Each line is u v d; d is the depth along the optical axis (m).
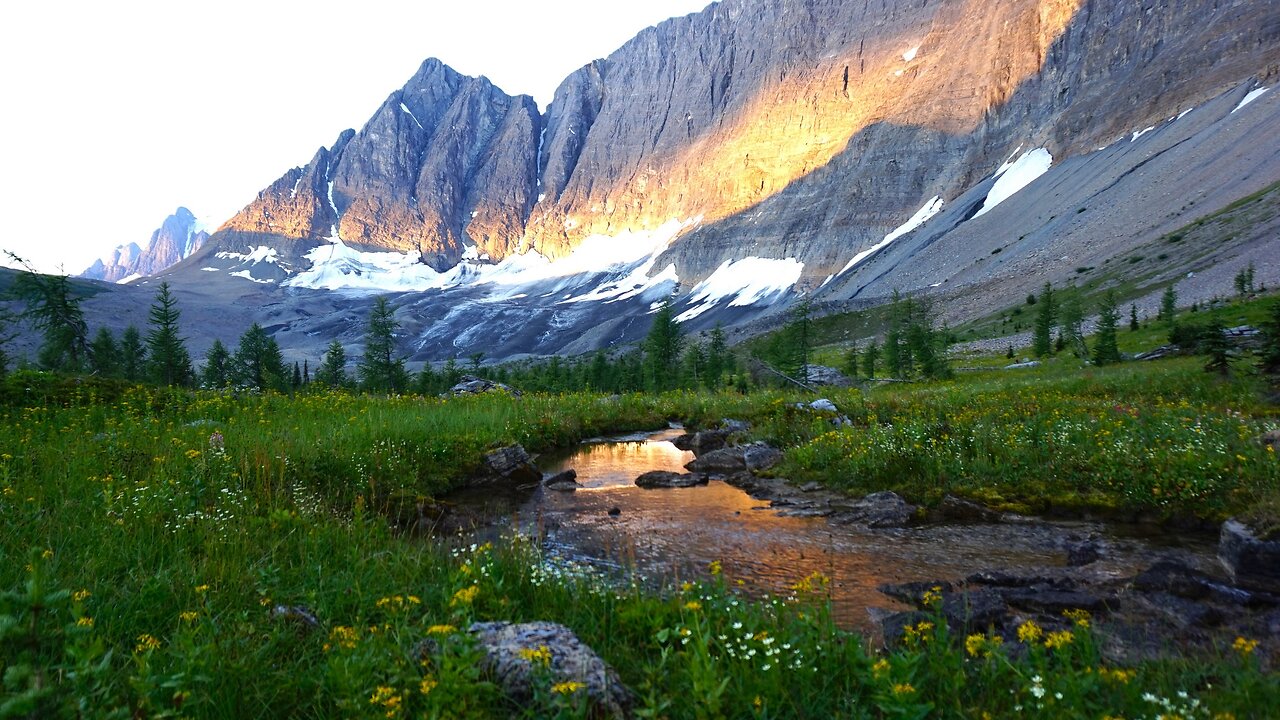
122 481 9.07
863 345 141.25
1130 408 17.89
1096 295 116.31
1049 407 20.31
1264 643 6.12
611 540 11.15
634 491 15.38
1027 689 4.46
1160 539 10.70
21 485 8.50
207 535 7.48
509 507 13.56
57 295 44.78
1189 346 44.06
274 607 5.87
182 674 3.95
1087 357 58.84
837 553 10.38
